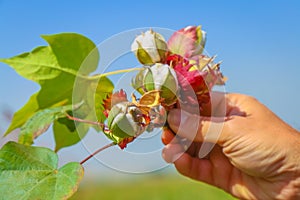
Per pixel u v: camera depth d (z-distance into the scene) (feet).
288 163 1.88
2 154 1.51
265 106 2.04
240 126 1.87
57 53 1.72
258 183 2.15
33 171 1.50
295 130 1.95
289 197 1.98
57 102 1.82
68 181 1.44
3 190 1.47
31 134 1.68
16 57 1.72
